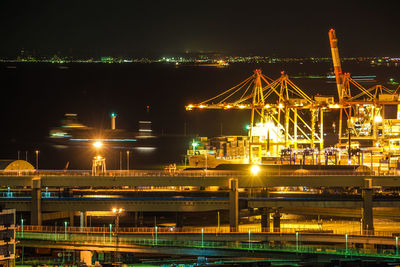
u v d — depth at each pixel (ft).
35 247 621.31
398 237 577.84
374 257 552.82
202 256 591.78
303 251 563.48
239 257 575.79
